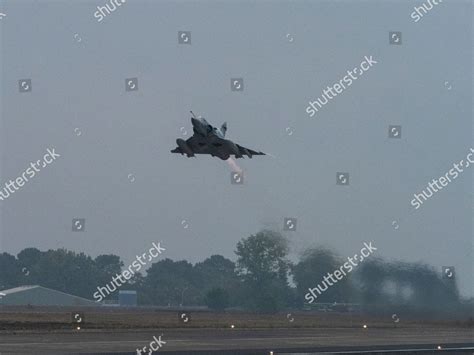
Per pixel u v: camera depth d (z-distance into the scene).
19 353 122.88
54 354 120.69
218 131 155.12
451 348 145.12
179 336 175.00
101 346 140.12
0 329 186.88
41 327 197.50
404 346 150.62
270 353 127.31
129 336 171.25
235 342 158.25
